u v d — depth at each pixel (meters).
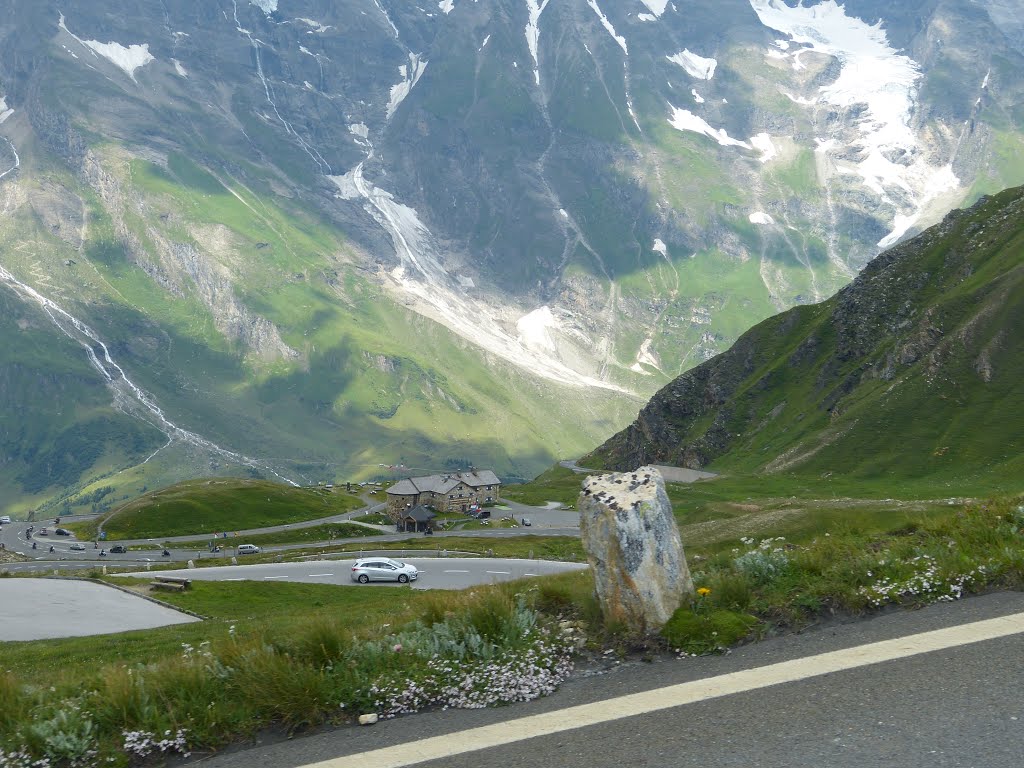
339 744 8.85
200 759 9.09
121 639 36.56
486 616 11.77
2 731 10.26
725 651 10.01
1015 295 172.75
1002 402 155.38
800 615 10.70
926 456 150.75
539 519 179.38
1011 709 7.55
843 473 156.75
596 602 11.83
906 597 10.84
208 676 10.95
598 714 8.61
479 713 9.25
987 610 10.08
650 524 11.07
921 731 7.36
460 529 170.25
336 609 44.84
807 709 8.03
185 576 81.12
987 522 13.73
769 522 66.19
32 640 39.53
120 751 9.30
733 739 7.61
